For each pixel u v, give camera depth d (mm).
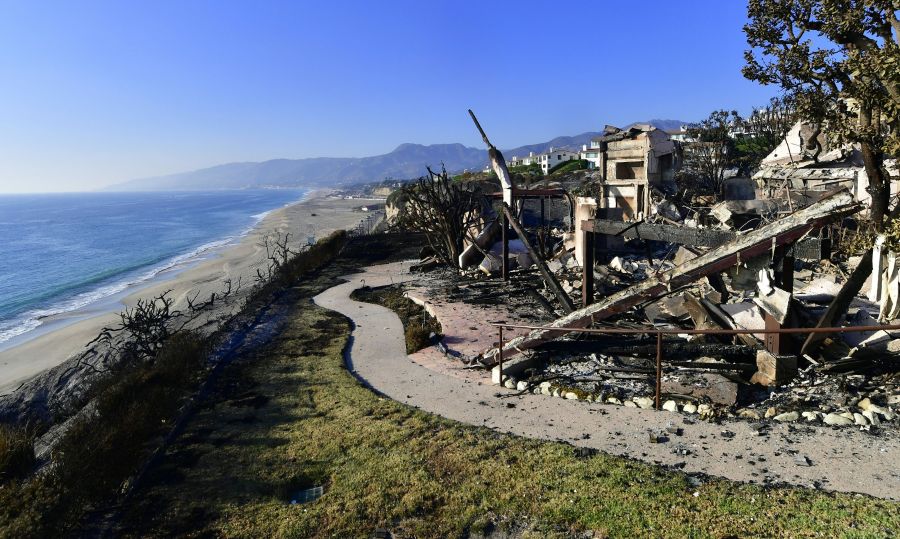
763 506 5992
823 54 9641
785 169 21766
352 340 15641
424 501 6891
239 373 13203
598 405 9359
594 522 6062
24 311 36469
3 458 9727
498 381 10977
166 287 40969
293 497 7543
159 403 10328
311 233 80125
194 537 6688
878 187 9469
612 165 24141
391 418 9656
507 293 19125
